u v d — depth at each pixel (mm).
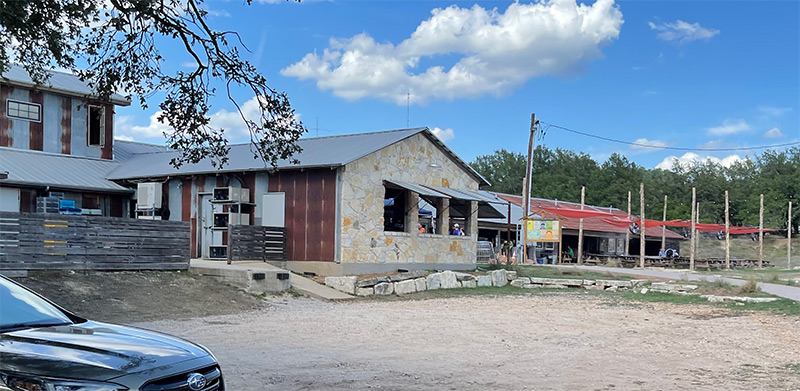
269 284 19922
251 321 15164
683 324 16250
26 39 11828
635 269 37562
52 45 11570
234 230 22500
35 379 4648
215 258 25078
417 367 10023
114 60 11797
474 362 10594
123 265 18625
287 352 11016
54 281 16312
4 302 5836
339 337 12969
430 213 31406
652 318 17609
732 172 119688
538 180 109125
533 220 39688
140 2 10602
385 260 24922
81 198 27359
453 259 28203
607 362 10805
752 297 22000
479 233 47375
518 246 40406
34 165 27062
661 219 85312
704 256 80250
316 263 23734
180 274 19859
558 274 30328
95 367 4848
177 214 27016
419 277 24328
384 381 8914
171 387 5059
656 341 13281
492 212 32312
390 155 25344
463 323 15719
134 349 5301
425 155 27203
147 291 17312
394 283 22750
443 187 28094
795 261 74562
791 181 93062
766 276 34281
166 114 12000
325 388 8367
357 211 23844
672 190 101312
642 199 42719
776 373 9938
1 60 11805
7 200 24969
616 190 97500
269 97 11992
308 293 20422
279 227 24234
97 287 16672
